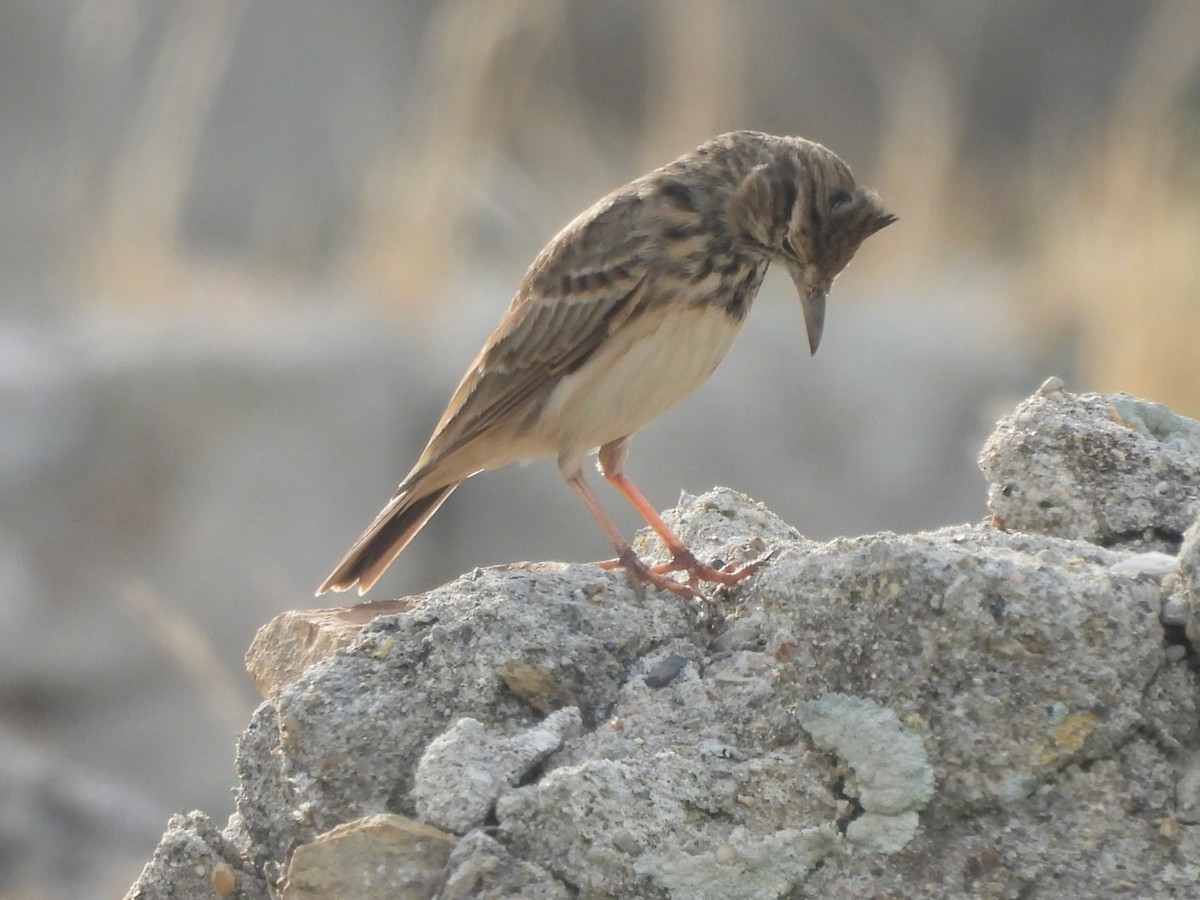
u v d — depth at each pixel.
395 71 26.47
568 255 7.01
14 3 24.31
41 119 23.91
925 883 4.48
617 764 4.63
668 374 7.01
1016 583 4.50
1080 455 5.38
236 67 25.53
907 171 20.53
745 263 7.01
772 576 4.80
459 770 4.68
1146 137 19.67
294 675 5.78
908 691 4.56
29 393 16.64
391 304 18.30
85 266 19.69
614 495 17.12
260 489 16.84
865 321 18.47
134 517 16.59
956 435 17.70
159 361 17.02
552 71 24.59
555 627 5.16
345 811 4.84
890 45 27.52
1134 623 4.49
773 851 4.55
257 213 23.67
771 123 27.27
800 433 17.58
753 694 4.95
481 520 17.02
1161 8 27.70
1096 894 4.40
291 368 17.22
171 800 15.27
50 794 13.43
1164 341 15.97
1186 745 4.52
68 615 15.96
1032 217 22.94
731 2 22.30
